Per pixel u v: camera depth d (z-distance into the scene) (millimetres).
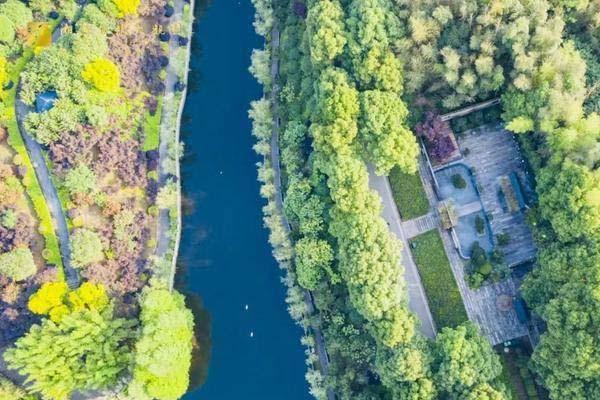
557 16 92125
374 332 92875
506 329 97938
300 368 106875
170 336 97125
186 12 114625
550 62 91938
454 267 100188
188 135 114000
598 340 82750
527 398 95375
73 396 101188
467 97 96938
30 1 105438
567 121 90688
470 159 102312
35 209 100625
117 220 101750
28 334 94062
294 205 101312
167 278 106500
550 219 92000
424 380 89000
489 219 100438
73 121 100875
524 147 98312
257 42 116375
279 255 104750
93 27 102312
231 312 109562
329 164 95875
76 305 96250
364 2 94688
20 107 103188
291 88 105375
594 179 86625
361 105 95500
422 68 96562
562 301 86438
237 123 114438
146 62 110188
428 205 102188
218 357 108625
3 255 96125
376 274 90375
